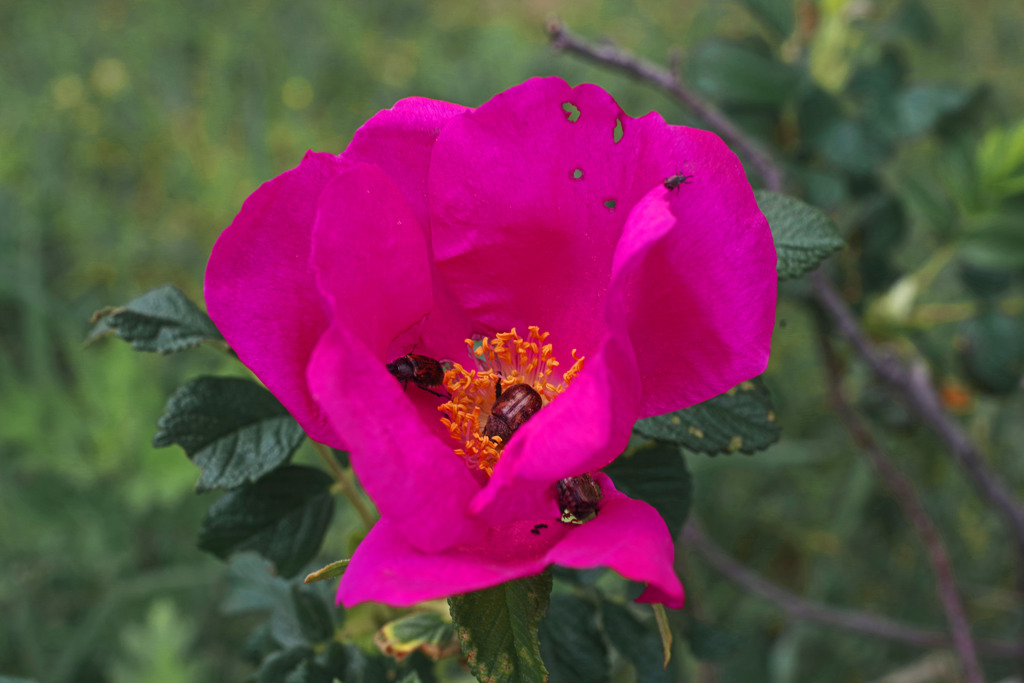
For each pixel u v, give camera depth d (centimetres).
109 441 50
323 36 81
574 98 22
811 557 53
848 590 52
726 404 24
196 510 51
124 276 60
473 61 76
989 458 50
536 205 23
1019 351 38
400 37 83
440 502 20
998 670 50
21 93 71
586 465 20
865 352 35
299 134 64
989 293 38
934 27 37
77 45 78
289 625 28
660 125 22
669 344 22
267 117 69
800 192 37
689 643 31
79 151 67
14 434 50
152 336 25
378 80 77
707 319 22
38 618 49
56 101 68
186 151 64
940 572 37
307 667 26
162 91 75
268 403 25
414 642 25
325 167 22
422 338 24
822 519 52
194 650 50
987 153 36
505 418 23
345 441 19
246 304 21
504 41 73
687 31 78
